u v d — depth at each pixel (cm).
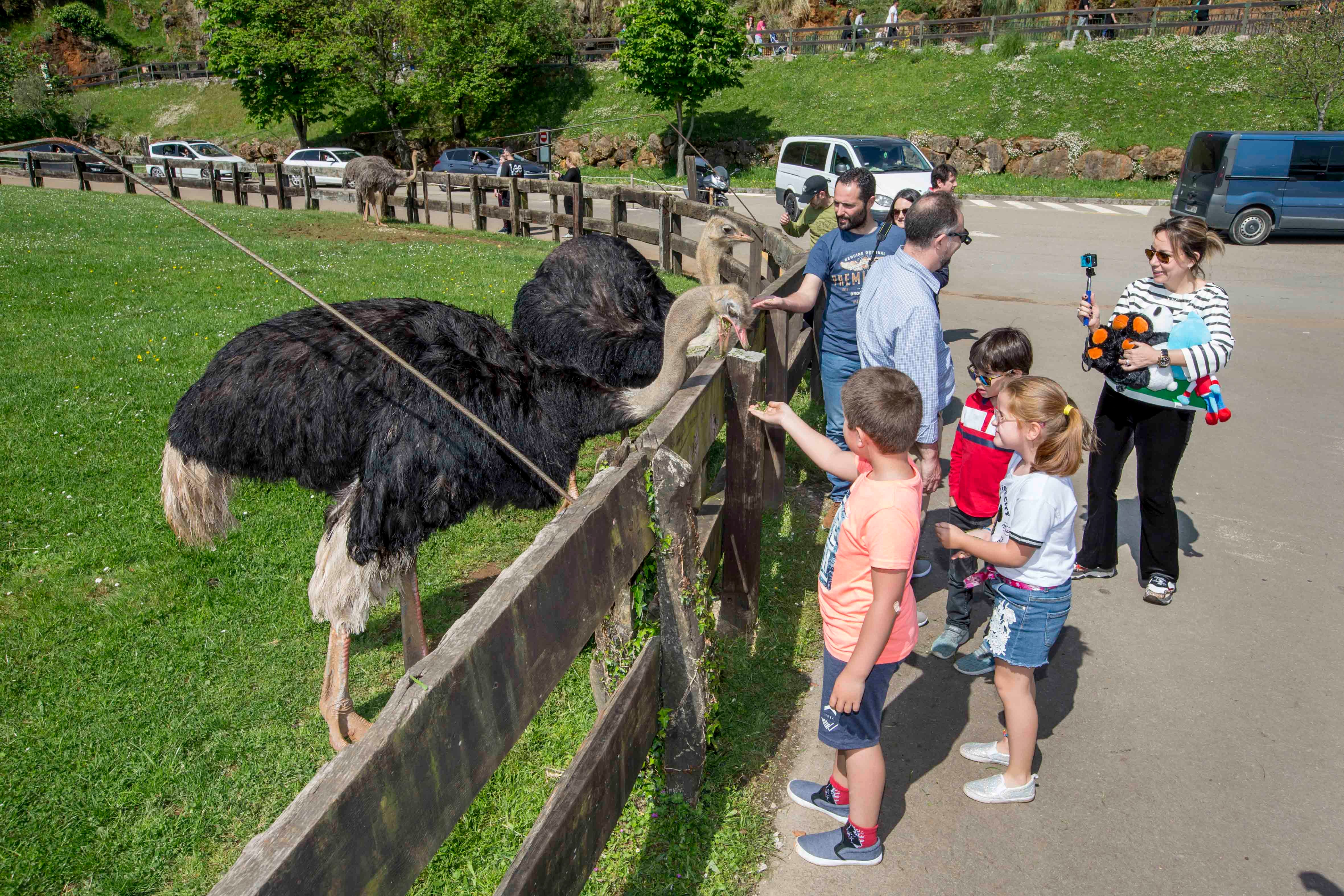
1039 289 1210
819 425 679
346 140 4012
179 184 2180
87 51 5244
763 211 2211
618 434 666
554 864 211
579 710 372
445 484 337
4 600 430
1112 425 450
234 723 365
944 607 458
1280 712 374
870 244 497
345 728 353
